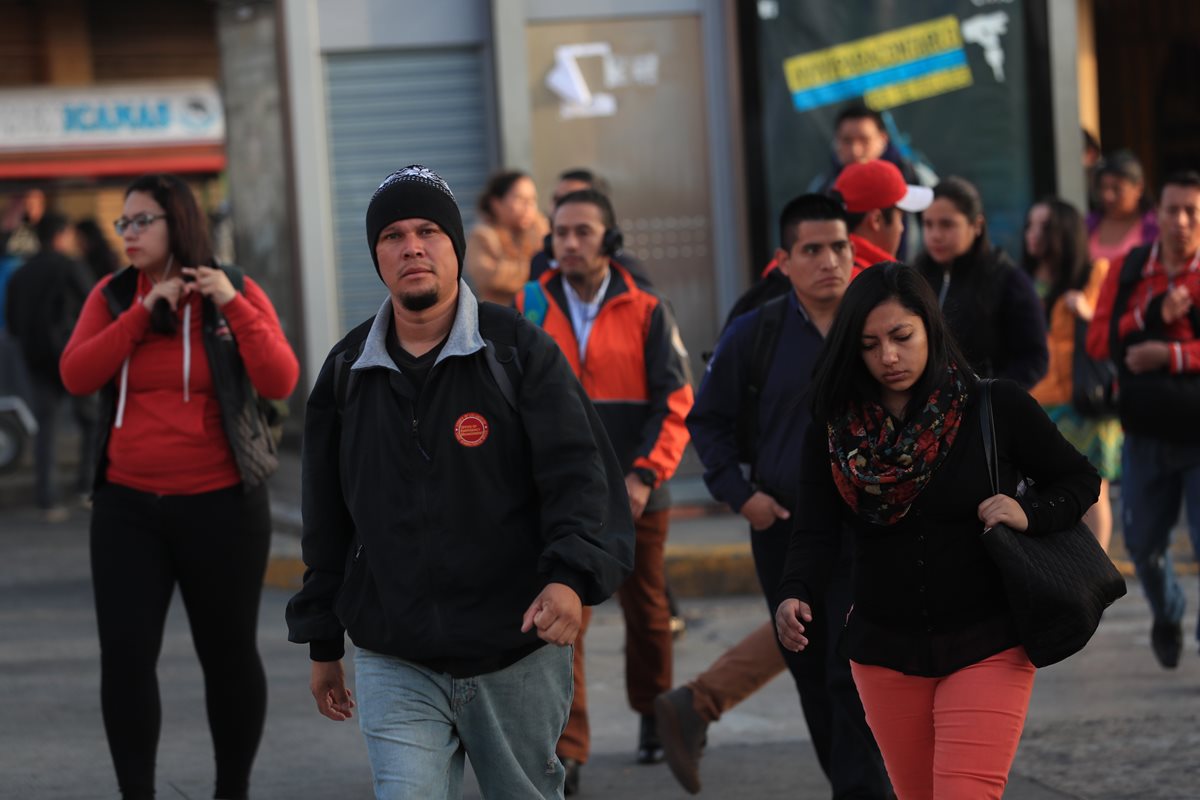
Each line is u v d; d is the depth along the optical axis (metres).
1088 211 31.30
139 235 13.79
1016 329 17.20
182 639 23.34
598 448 10.13
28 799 15.55
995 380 10.48
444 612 9.83
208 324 13.73
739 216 30.20
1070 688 19.50
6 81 52.75
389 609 9.85
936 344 10.27
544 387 9.98
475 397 9.92
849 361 10.31
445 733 9.95
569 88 29.97
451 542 9.85
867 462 10.28
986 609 10.36
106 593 13.53
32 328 34.62
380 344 10.02
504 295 22.47
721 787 16.02
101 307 13.96
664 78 30.19
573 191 16.52
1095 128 44.19
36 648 22.92
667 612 16.88
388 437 9.92
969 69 30.39
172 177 14.05
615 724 18.92
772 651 15.04
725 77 30.14
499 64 29.84
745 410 14.12
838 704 12.80
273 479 33.25
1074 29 30.45
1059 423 22.89
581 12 30.02
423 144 30.48
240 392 13.82
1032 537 10.24
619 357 16.36
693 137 30.27
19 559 30.48
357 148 30.47
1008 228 30.55
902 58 30.25
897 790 10.95
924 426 10.20
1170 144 46.72
